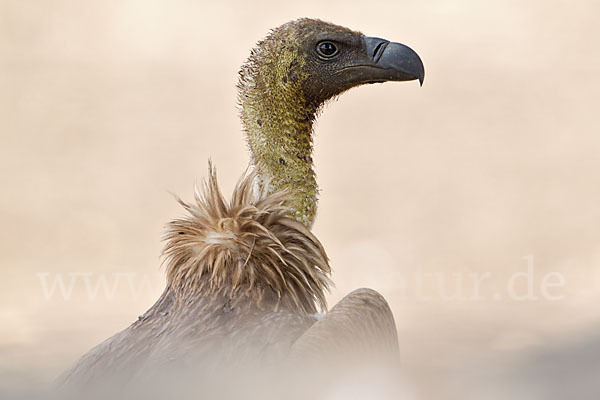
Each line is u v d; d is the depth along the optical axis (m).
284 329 5.02
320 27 6.92
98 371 5.08
